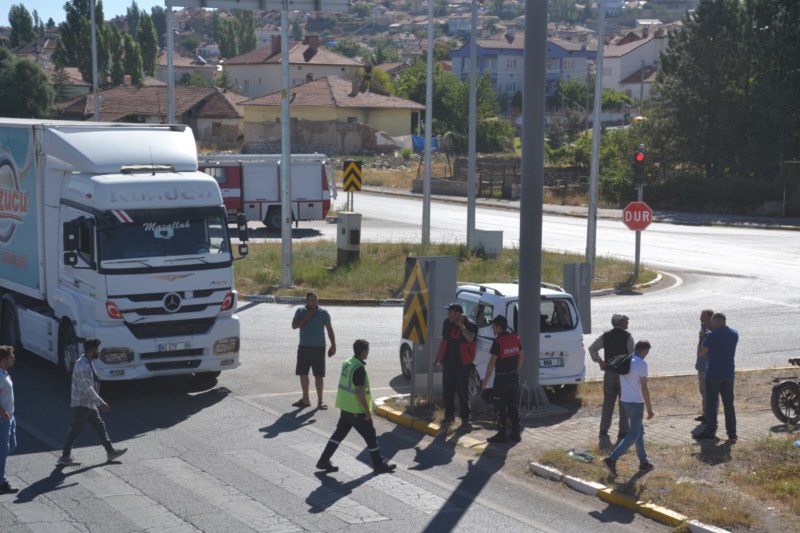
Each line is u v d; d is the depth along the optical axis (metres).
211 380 16.80
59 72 97.38
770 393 15.97
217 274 15.67
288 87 26.17
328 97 84.50
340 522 9.93
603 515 10.30
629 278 29.16
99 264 14.80
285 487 11.09
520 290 14.53
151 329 15.24
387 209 52.09
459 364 13.79
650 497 10.56
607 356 13.24
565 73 135.75
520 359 13.10
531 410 14.48
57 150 15.98
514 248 35.16
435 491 11.05
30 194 16.83
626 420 13.16
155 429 13.65
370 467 11.97
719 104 56.94
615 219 50.62
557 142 85.06
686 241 40.75
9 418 10.75
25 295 18.16
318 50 112.38
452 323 13.84
